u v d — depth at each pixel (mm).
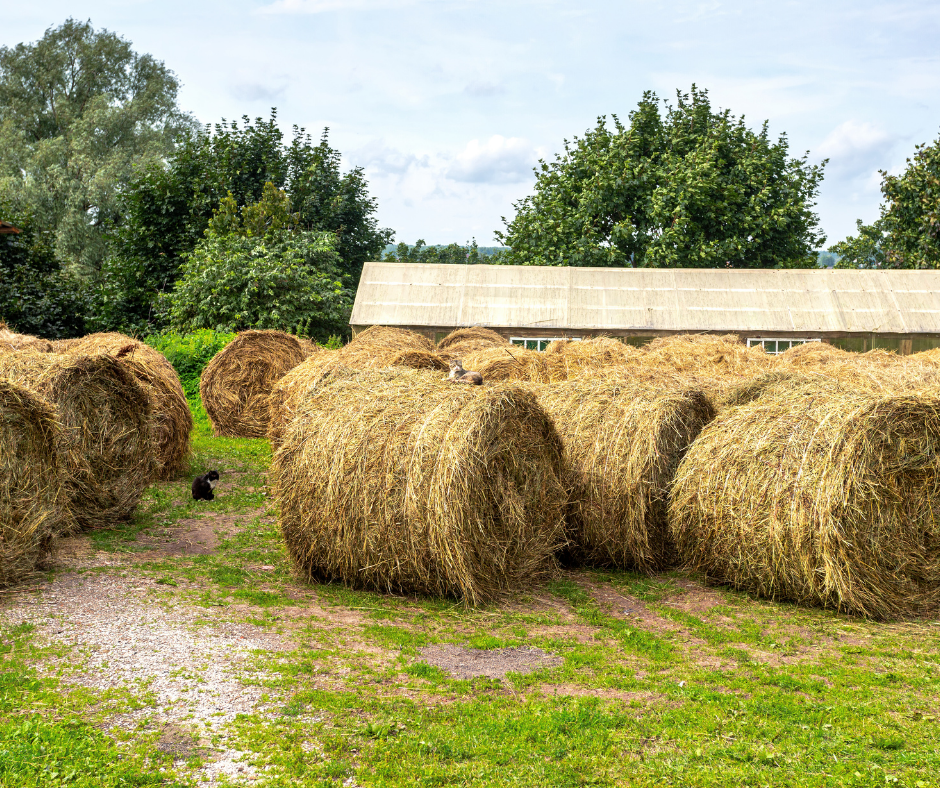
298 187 38500
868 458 7004
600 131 40312
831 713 5141
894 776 4309
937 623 7105
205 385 16859
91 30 54031
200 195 33875
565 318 26719
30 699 4871
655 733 4832
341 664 5734
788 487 7301
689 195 35625
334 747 4523
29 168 46656
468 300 27531
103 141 50219
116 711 4809
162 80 54125
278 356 16875
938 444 7234
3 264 26703
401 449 7324
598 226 38062
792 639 6641
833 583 7062
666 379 11305
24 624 6062
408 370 8938
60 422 8477
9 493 7137
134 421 9773
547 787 4184
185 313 25359
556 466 8297
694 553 8125
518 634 6602
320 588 7617
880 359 15500
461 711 5039
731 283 28109
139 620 6340
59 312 26562
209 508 10531
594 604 7516
